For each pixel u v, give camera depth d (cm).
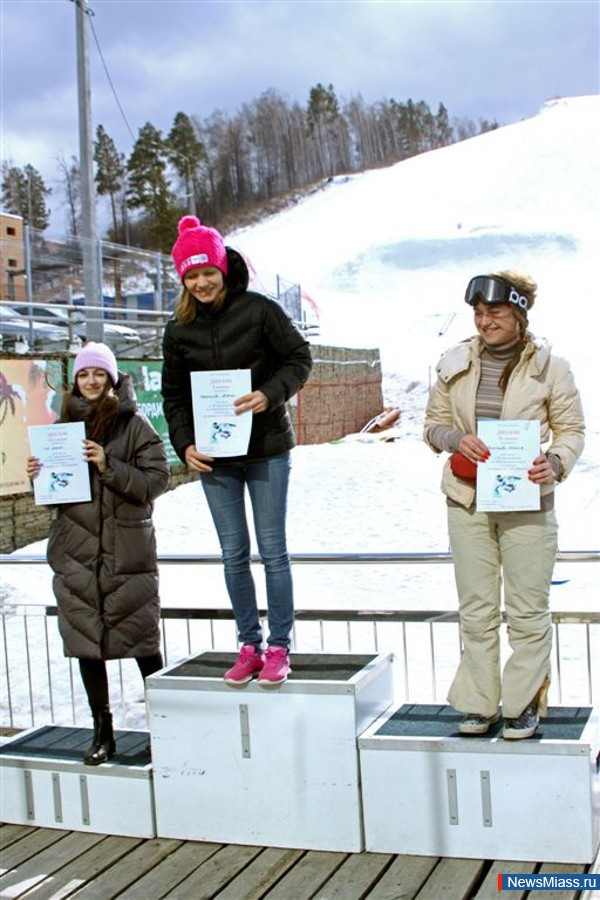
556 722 402
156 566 464
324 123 15012
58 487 444
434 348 4512
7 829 451
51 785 447
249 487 430
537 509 375
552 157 9344
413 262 7144
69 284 1852
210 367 425
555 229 7475
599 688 657
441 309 6047
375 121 15888
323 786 403
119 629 446
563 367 389
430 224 8306
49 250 1827
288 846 410
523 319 385
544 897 353
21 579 1100
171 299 2125
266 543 425
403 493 1566
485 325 386
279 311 426
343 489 1600
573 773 370
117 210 11119
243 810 416
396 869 382
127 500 452
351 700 396
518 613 386
